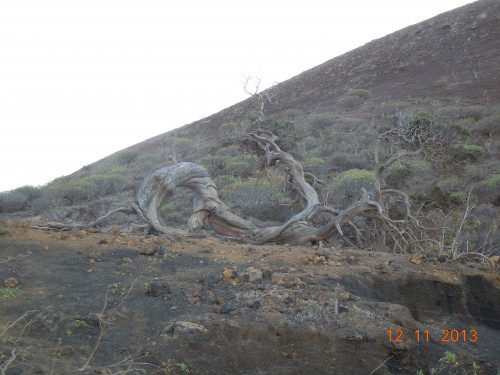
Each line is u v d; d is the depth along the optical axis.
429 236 11.17
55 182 31.59
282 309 5.86
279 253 8.09
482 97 38.59
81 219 17.81
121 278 6.66
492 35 54.03
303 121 41.66
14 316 5.27
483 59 48.62
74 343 4.94
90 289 6.21
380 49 61.78
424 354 5.61
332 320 5.74
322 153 29.41
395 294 7.16
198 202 11.62
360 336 5.44
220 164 27.44
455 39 56.28
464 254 8.40
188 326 5.27
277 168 25.11
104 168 34.66
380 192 11.07
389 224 10.47
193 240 9.12
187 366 4.85
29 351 4.56
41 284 6.26
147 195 10.80
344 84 55.81
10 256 7.12
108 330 5.25
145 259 7.45
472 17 59.62
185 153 36.59
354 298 6.36
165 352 4.98
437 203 13.77
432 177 21.66
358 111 42.69
